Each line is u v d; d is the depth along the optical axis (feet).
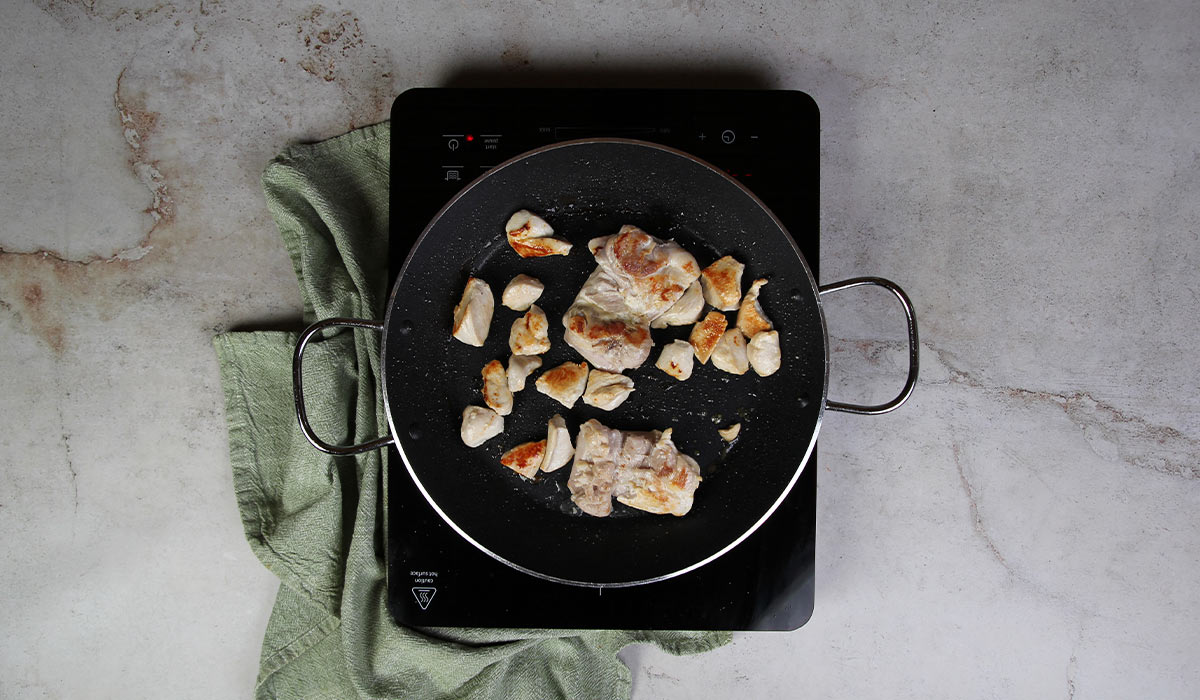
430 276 2.44
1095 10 2.61
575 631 2.54
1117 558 2.64
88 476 2.62
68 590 2.63
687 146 2.46
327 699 2.59
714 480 2.50
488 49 2.61
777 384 2.49
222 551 2.64
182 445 2.63
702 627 2.48
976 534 2.65
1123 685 2.65
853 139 2.62
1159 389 2.62
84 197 2.60
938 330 2.63
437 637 2.52
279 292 2.62
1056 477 2.64
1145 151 2.61
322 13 2.60
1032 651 2.66
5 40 2.58
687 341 2.52
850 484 2.65
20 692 2.63
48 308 2.60
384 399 2.30
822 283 2.62
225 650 2.66
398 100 2.45
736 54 2.61
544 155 2.39
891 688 2.67
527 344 2.46
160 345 2.61
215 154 2.60
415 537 2.47
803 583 2.49
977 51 2.62
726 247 2.51
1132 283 2.62
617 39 2.61
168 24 2.59
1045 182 2.62
